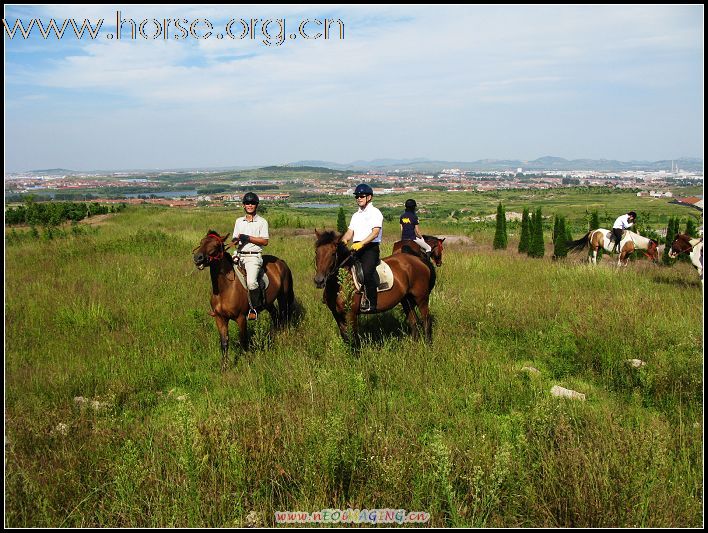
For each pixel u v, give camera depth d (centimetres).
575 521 398
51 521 402
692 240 1447
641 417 575
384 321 965
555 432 502
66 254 1647
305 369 697
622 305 998
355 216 791
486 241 3050
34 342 852
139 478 429
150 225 2992
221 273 753
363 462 455
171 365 766
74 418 586
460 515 403
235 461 440
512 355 841
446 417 583
